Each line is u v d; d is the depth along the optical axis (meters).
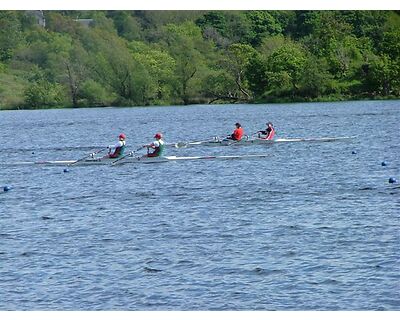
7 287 50.12
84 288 49.62
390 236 58.44
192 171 94.25
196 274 51.44
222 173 92.06
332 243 57.12
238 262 53.47
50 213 71.31
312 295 47.50
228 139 123.19
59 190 84.19
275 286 49.03
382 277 49.66
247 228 62.47
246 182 85.12
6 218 69.69
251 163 100.19
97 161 102.12
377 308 45.47
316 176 88.25
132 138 157.50
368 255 53.91
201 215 67.94
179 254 55.62
